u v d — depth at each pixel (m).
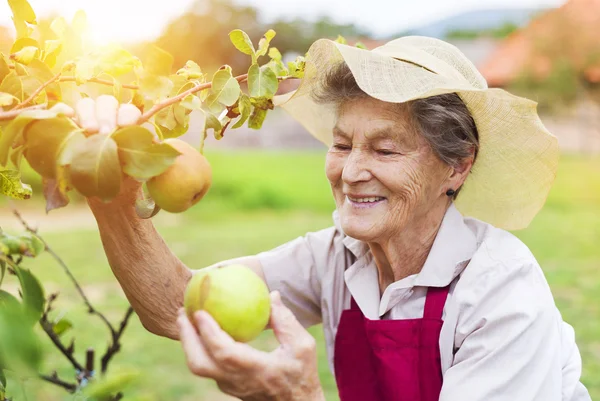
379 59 1.56
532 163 1.83
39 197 14.59
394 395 1.71
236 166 19.28
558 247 8.82
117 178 1.03
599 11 17.94
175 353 5.27
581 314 5.80
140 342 5.45
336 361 1.90
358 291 1.83
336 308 1.94
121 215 1.53
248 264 1.93
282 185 16.48
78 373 1.60
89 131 1.08
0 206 13.57
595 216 11.70
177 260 1.70
